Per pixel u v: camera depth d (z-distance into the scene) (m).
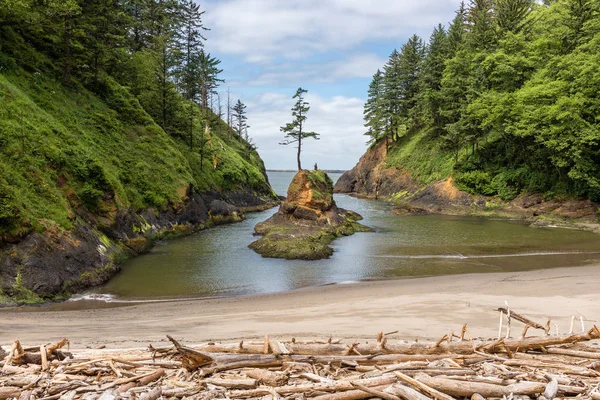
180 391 4.53
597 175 35.72
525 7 52.72
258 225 33.38
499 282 16.19
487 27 55.72
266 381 4.84
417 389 4.46
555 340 6.18
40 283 15.92
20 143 20.92
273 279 19.14
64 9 30.45
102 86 36.97
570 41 42.53
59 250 17.84
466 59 54.00
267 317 11.92
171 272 20.53
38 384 4.85
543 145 39.84
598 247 24.66
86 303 15.55
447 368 5.06
